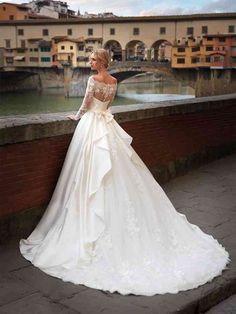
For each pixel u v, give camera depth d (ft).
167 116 19.94
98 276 10.66
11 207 12.93
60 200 12.65
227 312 10.49
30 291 10.19
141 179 12.50
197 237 13.19
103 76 12.52
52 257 11.39
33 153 13.30
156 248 11.62
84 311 9.46
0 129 12.06
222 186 20.02
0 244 12.71
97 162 11.89
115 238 11.25
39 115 14.51
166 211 12.96
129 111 17.35
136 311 9.53
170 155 20.62
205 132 23.39
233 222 15.57
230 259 12.45
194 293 10.41
